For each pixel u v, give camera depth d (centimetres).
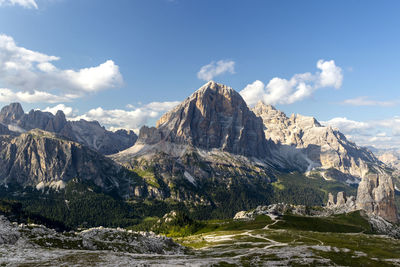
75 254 7838
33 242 8625
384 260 11475
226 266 8469
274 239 17350
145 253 10781
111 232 11938
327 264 9650
